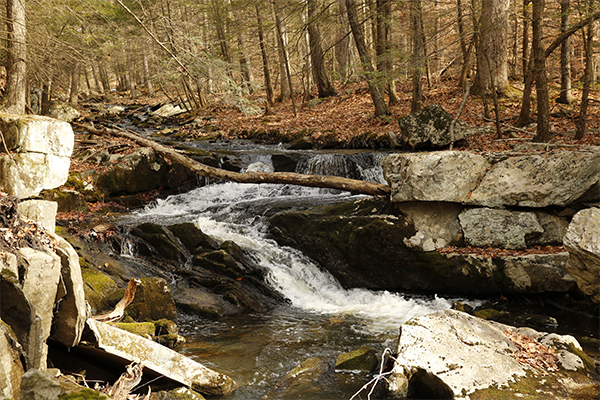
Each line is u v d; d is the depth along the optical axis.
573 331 5.97
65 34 11.60
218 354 5.30
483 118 14.11
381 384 4.36
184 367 4.31
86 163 11.59
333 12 18.75
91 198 10.59
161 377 4.26
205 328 6.22
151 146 12.02
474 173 7.74
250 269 7.89
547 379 4.24
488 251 7.41
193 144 16.81
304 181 9.70
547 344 4.84
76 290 3.80
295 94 26.86
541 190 7.31
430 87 20.61
